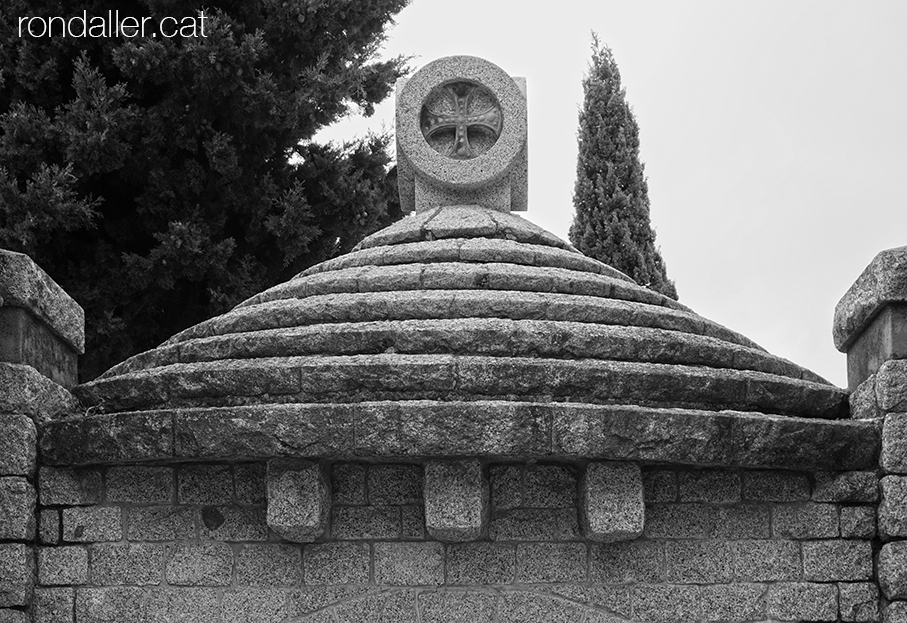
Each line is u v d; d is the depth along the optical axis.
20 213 13.60
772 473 7.58
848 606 7.45
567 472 7.42
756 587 7.44
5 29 14.53
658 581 7.39
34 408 7.48
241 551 7.40
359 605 7.29
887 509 7.41
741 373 7.83
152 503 7.49
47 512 7.49
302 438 7.02
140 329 15.33
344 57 16.06
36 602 7.39
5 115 14.05
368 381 7.35
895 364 7.46
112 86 14.66
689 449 7.14
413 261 8.84
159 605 7.37
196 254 14.53
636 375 7.43
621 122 20.97
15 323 7.45
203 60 14.07
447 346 7.67
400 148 10.06
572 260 9.04
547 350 7.68
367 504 7.39
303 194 16.19
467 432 6.96
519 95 10.10
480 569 7.32
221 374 7.54
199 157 15.23
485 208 9.95
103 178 14.98
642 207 20.83
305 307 8.18
